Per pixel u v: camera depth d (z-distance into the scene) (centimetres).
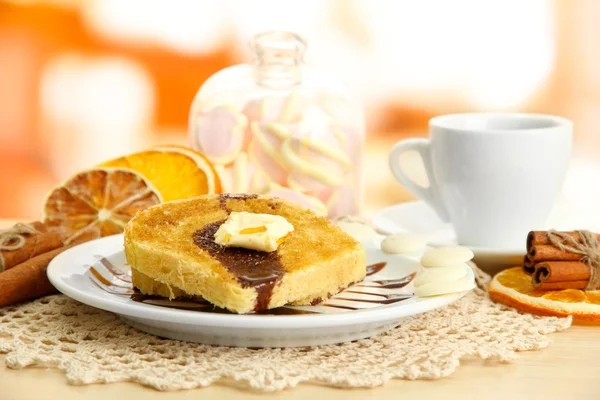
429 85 137
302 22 134
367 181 137
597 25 134
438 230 82
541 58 137
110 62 136
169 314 62
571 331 69
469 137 76
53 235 76
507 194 76
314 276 66
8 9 134
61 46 136
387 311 63
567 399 61
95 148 139
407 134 138
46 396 61
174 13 133
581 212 84
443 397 61
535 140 75
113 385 62
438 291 66
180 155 84
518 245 78
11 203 140
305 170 83
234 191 84
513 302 70
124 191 82
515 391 62
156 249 67
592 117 137
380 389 62
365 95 137
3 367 64
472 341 66
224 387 62
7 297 70
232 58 134
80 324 68
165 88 136
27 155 139
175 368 63
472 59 136
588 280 70
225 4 133
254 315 63
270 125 83
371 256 73
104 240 74
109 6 134
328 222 71
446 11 135
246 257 67
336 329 64
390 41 135
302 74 88
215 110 84
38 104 137
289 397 61
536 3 135
